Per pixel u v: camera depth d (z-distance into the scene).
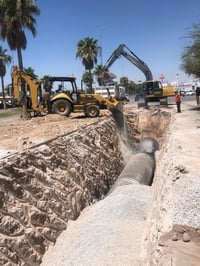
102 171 18.94
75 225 11.91
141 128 35.97
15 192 10.12
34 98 27.20
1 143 14.95
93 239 10.08
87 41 62.66
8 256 8.71
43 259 9.88
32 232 9.98
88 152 18.09
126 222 10.76
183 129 20.09
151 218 9.73
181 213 7.44
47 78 26.73
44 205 11.14
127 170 17.38
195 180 9.06
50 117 25.62
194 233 6.67
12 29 33.69
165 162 13.46
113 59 40.94
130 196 12.85
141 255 8.53
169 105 41.25
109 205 12.54
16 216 9.63
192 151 13.32
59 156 14.23
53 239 10.84
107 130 24.73
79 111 26.89
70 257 9.51
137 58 40.88
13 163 10.69
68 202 12.80
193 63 29.61
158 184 12.38
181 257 5.96
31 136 17.08
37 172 11.77
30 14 34.22
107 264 8.54
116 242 9.51
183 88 79.12
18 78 27.25
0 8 33.53
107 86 40.91
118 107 29.58
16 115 45.25
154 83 38.47
